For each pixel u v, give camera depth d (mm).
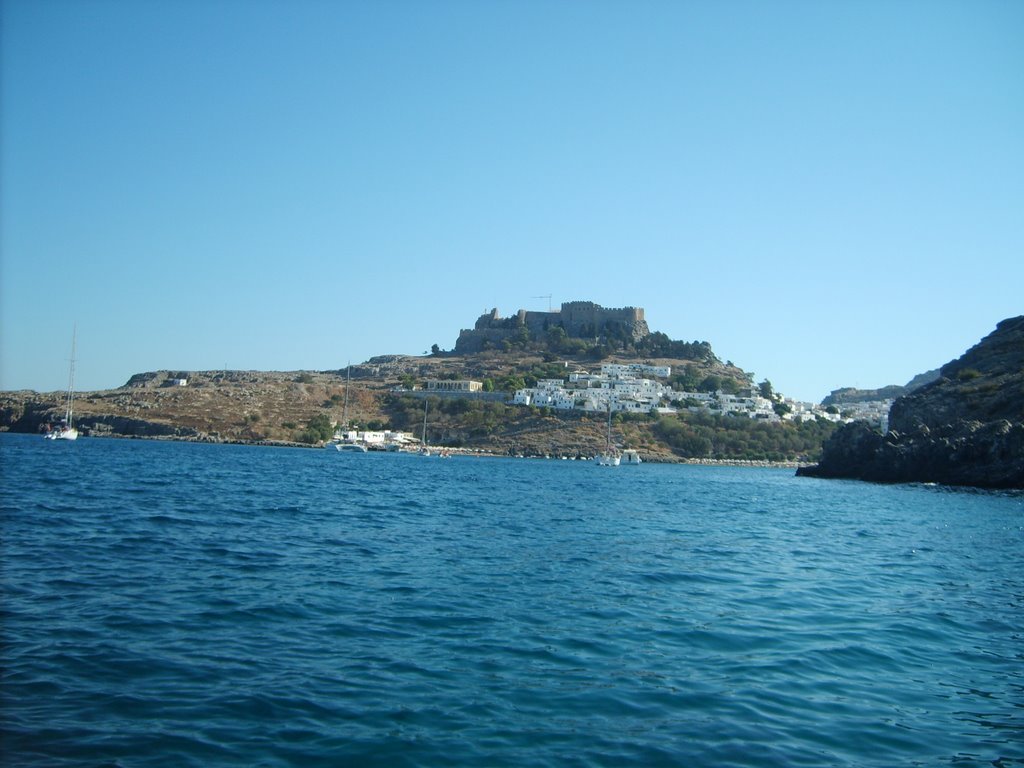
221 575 29922
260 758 14070
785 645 22188
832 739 15625
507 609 25609
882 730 16172
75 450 152000
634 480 135500
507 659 20125
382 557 35750
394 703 16844
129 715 15766
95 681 17594
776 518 64562
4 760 13633
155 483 77812
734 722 16312
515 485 104812
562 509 66750
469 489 91688
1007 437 122562
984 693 18688
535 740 15141
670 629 23578
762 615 25828
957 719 16938
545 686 18172
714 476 170625
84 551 34250
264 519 49531
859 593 30281
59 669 18250
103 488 68875
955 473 128125
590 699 17391
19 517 44969
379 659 19844
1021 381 143875
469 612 25031
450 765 14000
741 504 81250
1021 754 15164
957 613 27016
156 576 29281
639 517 61094
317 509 57719
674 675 19234
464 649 20906
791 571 35281
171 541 38219
